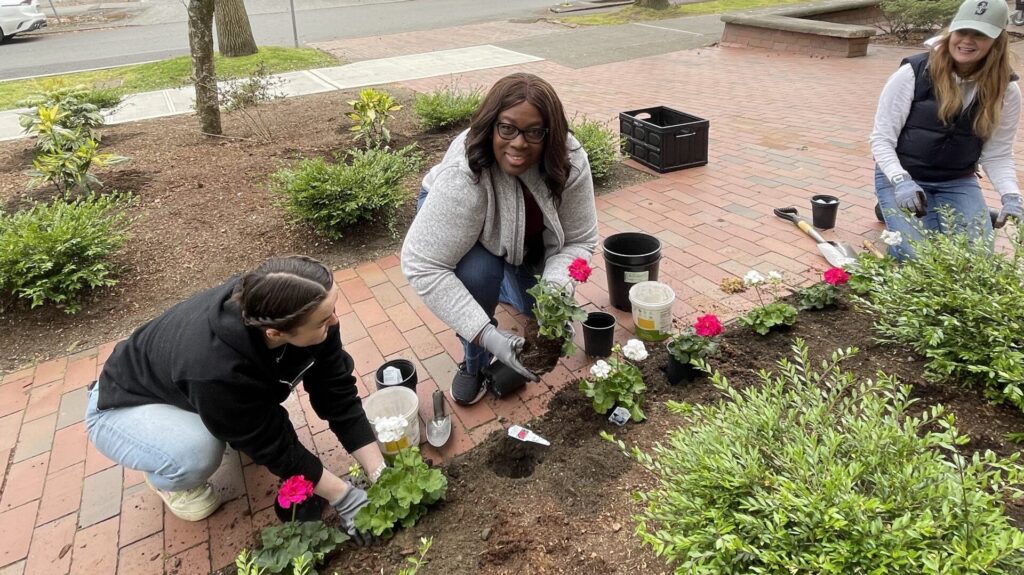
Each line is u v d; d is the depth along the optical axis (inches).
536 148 80.4
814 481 58.0
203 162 219.3
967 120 119.4
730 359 104.9
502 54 426.0
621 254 124.4
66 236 136.0
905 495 55.5
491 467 89.3
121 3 801.6
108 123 282.0
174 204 184.7
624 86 323.6
